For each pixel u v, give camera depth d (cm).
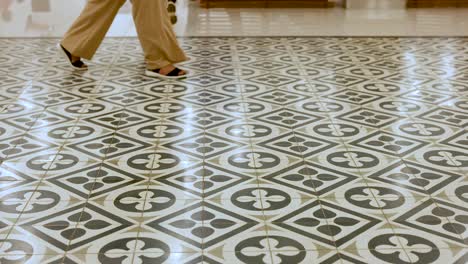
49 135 371
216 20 743
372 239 257
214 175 318
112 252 247
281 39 641
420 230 264
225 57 564
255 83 482
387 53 580
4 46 597
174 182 310
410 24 722
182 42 624
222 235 260
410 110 420
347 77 500
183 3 863
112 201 290
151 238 258
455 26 711
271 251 248
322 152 348
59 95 448
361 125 391
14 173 319
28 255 245
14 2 856
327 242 255
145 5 485
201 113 411
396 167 329
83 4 847
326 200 291
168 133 375
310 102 436
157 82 482
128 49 589
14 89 461
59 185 306
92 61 543
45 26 699
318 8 835
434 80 491
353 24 722
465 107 425
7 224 268
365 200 291
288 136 372
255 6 837
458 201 290
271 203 288
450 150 351
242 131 379
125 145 357
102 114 409
